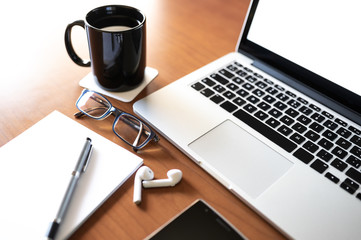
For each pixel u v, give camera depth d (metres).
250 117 0.55
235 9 0.87
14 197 0.41
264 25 0.62
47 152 0.47
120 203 0.43
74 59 0.58
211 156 0.48
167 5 0.86
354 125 0.55
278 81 0.63
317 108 0.57
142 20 0.54
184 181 0.46
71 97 0.58
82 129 0.51
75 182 0.43
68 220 0.40
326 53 0.56
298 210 0.42
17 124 0.52
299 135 0.52
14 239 0.38
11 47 0.68
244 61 0.67
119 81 0.56
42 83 0.60
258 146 0.50
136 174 0.45
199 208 0.41
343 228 0.41
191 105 0.56
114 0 0.86
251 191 0.44
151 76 0.63
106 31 0.49
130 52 0.53
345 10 0.52
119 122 0.54
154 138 0.51
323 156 0.49
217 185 0.46
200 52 0.72
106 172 0.45
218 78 0.62
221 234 0.38
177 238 0.38
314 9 0.55
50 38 0.71
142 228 0.41
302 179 0.46
